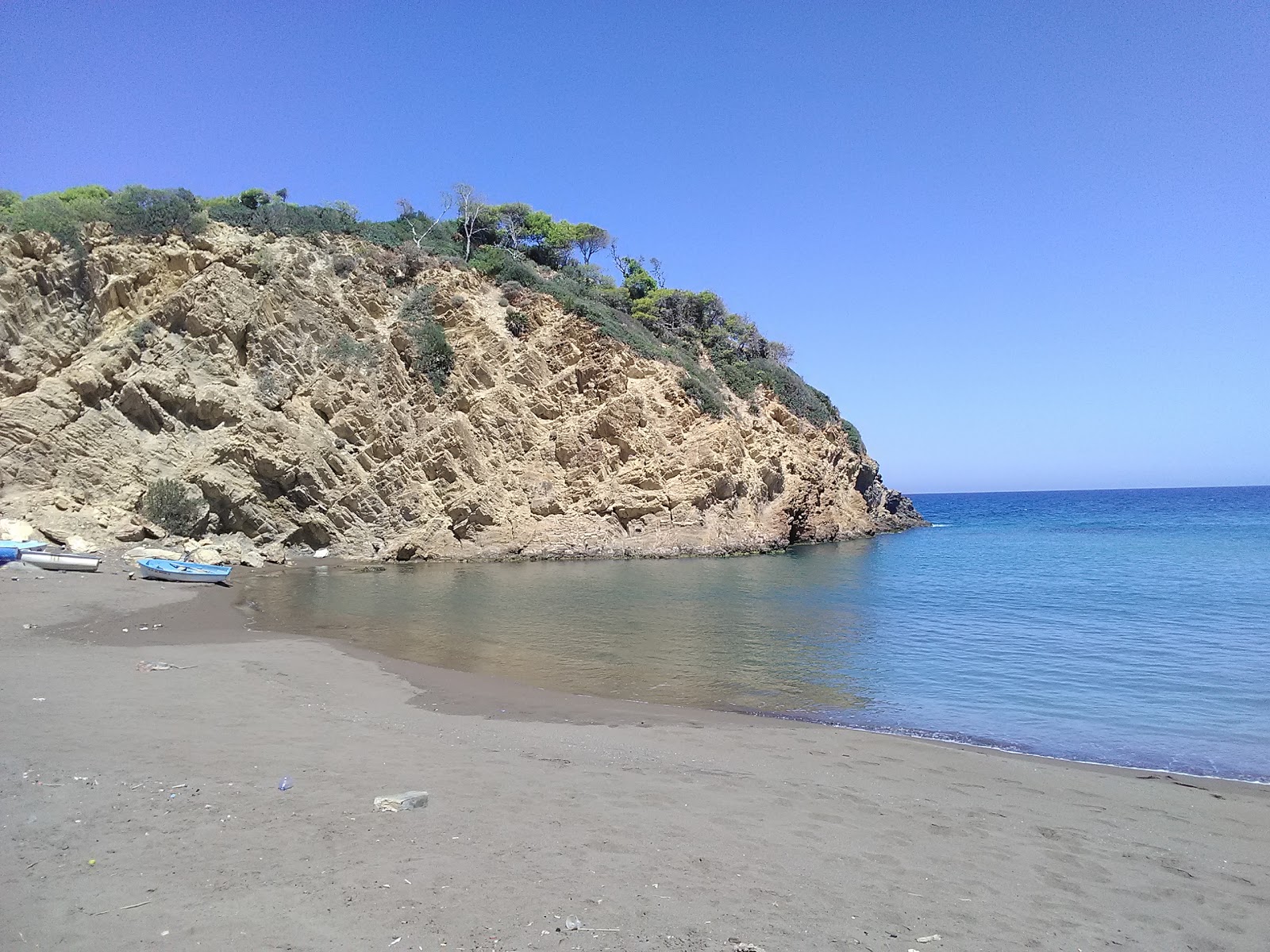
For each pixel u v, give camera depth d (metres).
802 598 29.42
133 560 28.14
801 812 8.48
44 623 18.19
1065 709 14.66
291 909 5.40
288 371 39.00
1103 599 29.72
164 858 6.11
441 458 42.41
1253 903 6.82
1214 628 23.48
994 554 49.47
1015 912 6.36
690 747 11.32
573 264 69.19
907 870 7.07
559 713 13.37
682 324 63.53
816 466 58.44
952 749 11.91
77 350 33.78
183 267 37.53
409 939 5.09
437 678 15.73
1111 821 8.91
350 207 51.88
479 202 62.75
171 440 34.59
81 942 4.86
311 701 12.91
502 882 6.07
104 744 9.08
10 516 27.98
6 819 6.68
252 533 36.00
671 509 46.06
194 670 14.27
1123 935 6.08
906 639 21.64
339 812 7.36
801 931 5.66
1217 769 11.39
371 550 38.84
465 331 46.66
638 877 6.39
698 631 22.38
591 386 47.75
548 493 44.75
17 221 33.59
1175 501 164.12
